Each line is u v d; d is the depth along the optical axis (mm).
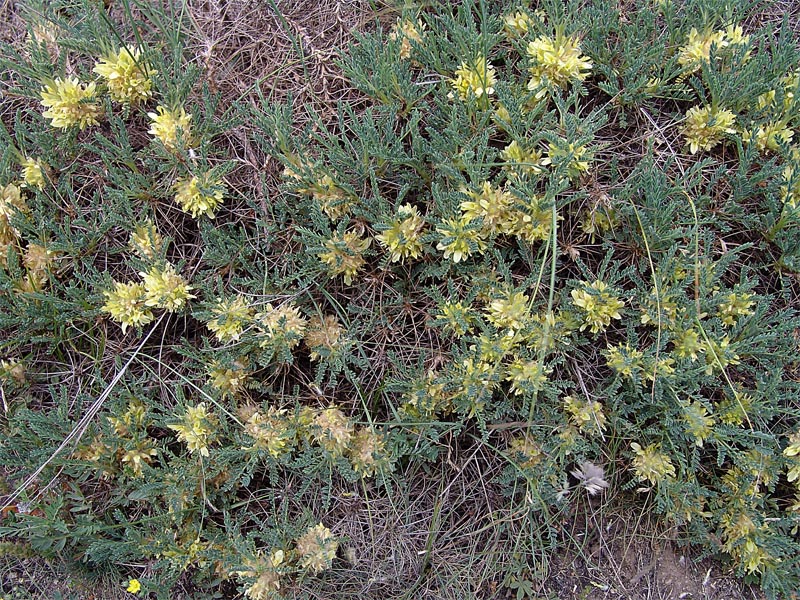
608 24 402
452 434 389
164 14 439
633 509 386
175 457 375
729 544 368
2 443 392
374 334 400
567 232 392
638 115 409
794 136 407
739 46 398
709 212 394
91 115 415
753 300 372
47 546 367
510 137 396
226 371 386
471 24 367
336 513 391
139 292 387
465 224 351
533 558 378
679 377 352
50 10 441
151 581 369
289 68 438
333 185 380
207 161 395
